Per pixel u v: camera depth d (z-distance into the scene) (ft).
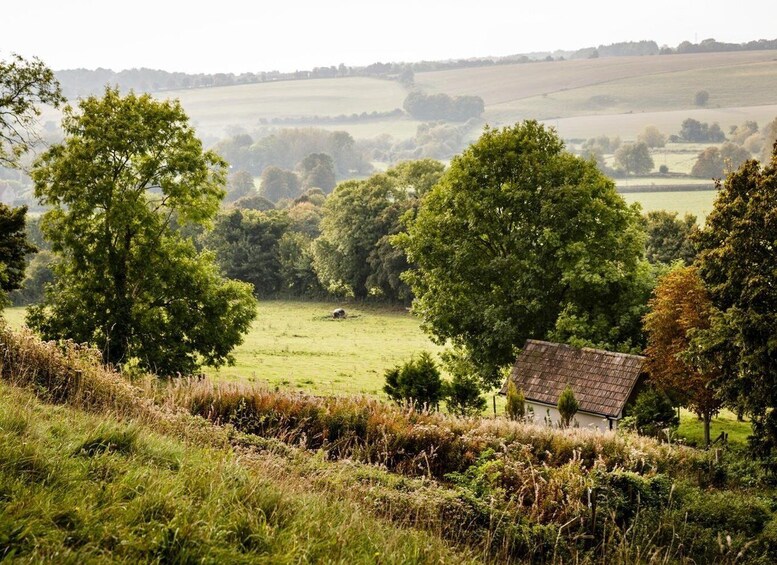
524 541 35.76
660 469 63.16
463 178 150.92
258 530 23.66
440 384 116.26
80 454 29.43
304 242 426.51
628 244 144.66
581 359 124.36
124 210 128.47
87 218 131.75
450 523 36.81
